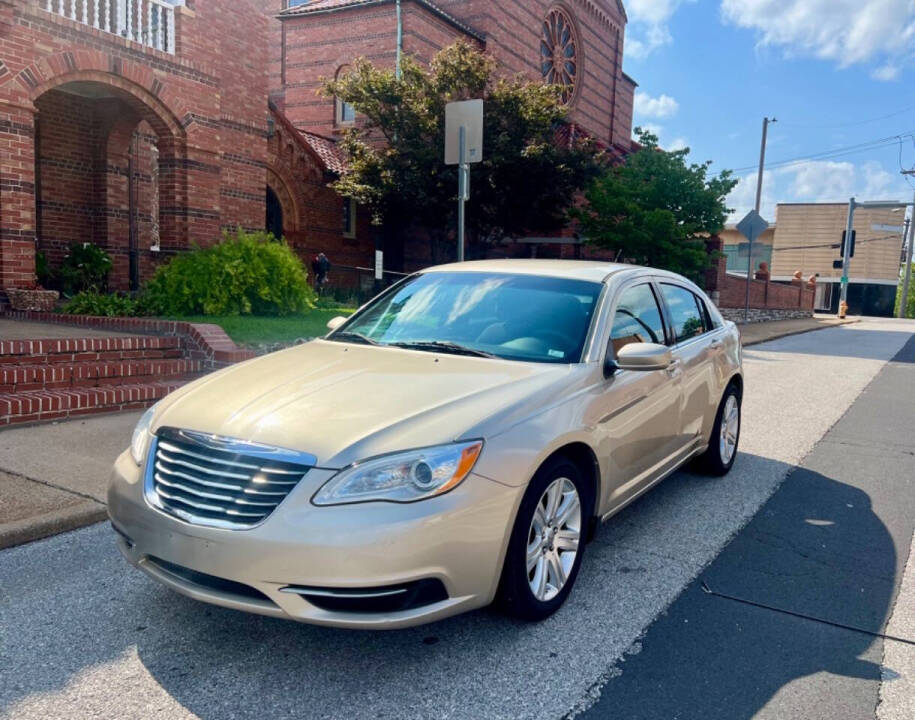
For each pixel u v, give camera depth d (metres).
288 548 2.89
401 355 4.17
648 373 4.54
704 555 4.53
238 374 3.94
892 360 15.93
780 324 27.41
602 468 3.99
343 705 2.92
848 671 3.26
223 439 3.19
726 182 18.66
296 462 3.03
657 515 5.24
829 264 49.50
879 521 5.23
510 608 3.45
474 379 3.70
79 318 10.12
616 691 3.06
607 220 18.78
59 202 14.54
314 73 24.61
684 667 3.25
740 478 6.24
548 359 4.09
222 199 16.30
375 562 2.89
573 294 4.56
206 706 2.89
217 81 13.80
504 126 18.89
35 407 6.84
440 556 3.00
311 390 3.55
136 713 2.84
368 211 22.94
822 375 12.99
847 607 3.88
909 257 46.38
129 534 3.30
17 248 10.90
